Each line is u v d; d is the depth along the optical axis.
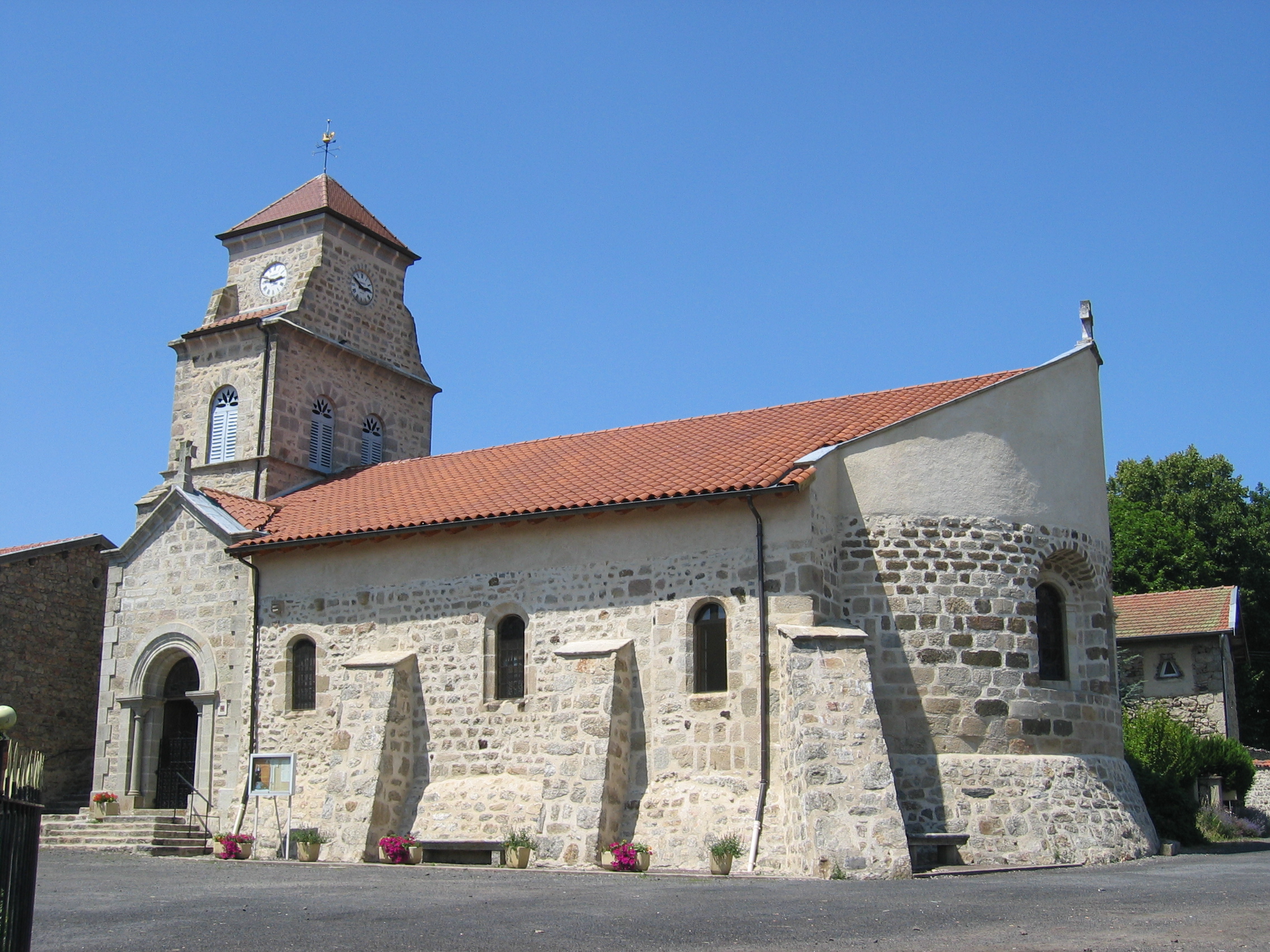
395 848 22.06
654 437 27.06
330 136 35.72
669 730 21.42
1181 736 30.17
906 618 21.52
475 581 24.02
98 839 26.17
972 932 11.48
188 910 13.59
